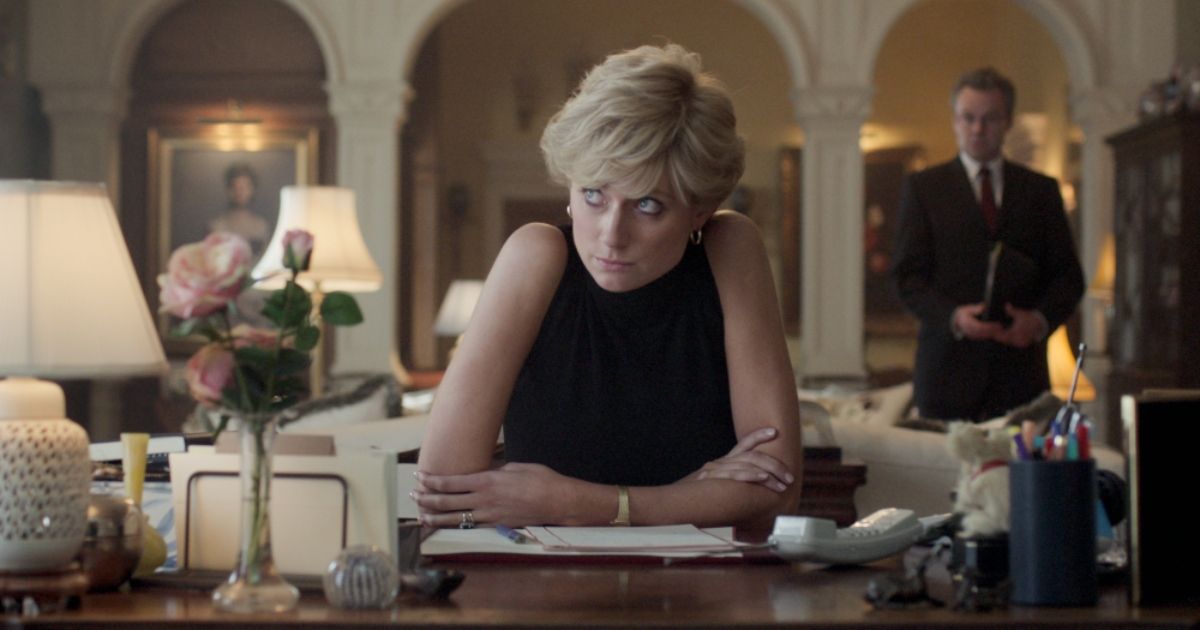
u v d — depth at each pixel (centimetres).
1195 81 731
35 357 196
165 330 1059
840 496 283
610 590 145
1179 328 733
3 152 995
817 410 309
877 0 1020
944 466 309
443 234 1359
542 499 189
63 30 1044
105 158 1045
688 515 191
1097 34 1005
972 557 141
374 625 123
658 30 1368
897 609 131
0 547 136
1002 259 477
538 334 208
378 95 1012
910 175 514
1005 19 1341
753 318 207
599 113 181
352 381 996
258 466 135
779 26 1023
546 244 209
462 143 1377
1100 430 953
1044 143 1245
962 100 501
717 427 206
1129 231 812
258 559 134
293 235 141
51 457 140
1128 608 133
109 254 205
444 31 1380
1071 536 133
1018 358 486
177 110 1098
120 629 126
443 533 183
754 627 122
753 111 1349
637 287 198
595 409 206
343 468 149
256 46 1101
